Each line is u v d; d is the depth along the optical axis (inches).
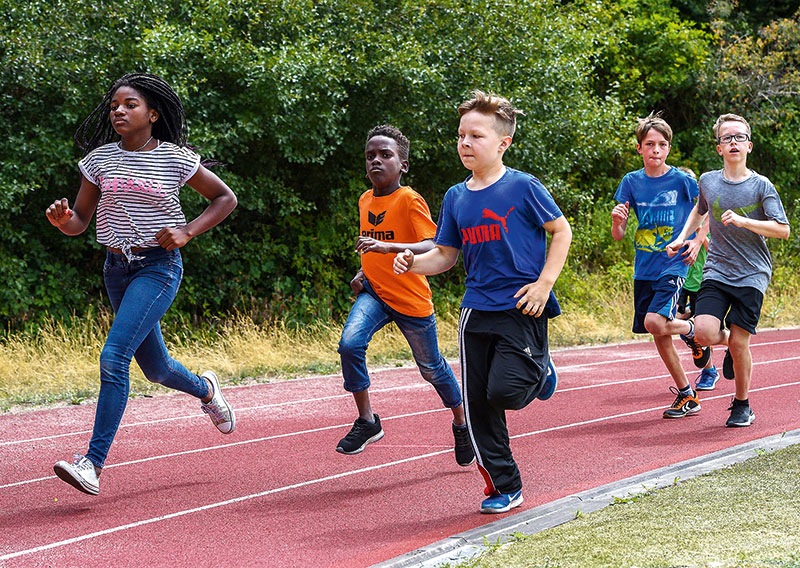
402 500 204.7
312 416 318.3
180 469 239.3
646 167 299.9
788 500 179.0
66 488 221.0
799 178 921.5
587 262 751.1
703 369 358.6
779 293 735.1
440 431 287.1
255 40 527.5
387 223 227.5
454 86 567.8
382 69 526.3
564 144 639.8
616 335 560.7
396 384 389.4
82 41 469.7
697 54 887.7
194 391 234.4
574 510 179.5
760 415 298.8
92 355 434.0
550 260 178.1
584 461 240.1
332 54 514.6
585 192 688.4
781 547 147.3
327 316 553.3
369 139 231.0
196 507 201.5
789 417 294.4
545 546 154.5
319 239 574.6
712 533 157.2
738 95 891.4
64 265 513.0
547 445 261.1
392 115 550.0
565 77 625.6
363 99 551.2
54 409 339.6
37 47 449.4
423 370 231.5
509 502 190.2
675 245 282.4
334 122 528.7
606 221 760.3
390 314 232.4
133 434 287.7
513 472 191.0
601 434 275.9
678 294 298.5
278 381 406.6
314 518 191.2
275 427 298.2
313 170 576.7
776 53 903.1
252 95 499.2
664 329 296.0
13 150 459.2
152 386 382.3
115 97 203.9
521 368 178.2
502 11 581.0
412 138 558.6
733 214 253.4
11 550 171.8
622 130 689.0
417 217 223.8
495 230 179.8
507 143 183.8
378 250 197.9
